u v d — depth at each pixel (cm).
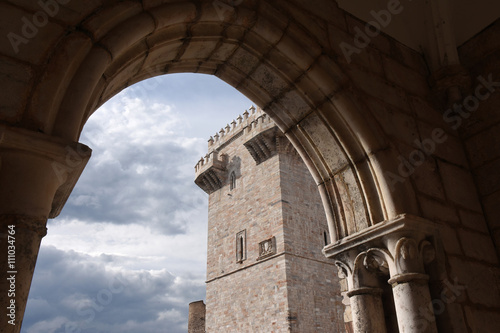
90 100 304
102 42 293
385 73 496
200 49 420
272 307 2055
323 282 2166
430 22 565
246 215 2484
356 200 429
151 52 373
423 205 426
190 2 360
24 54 252
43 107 245
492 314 416
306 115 456
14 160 229
